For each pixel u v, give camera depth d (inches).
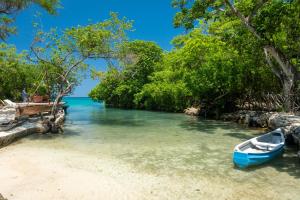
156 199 333.1
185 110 1658.5
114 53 1015.6
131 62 1130.7
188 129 906.1
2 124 700.0
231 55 1114.7
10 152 536.4
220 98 1269.7
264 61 1007.0
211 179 403.5
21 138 680.4
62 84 839.1
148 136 761.0
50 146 605.6
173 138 731.4
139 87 2113.7
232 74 1121.4
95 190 355.3
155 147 615.2
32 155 517.0
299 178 407.5
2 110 957.8
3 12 428.1
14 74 1667.1
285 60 839.1
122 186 371.9
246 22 701.3
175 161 498.9
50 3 438.0
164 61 1956.2
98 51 969.5
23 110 730.8
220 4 688.4
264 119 913.5
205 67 1187.9
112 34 982.4
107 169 445.7
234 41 896.3
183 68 1339.8
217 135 782.5
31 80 1697.8
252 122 970.1
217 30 1141.7
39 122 855.7
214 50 1168.8
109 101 2511.1
